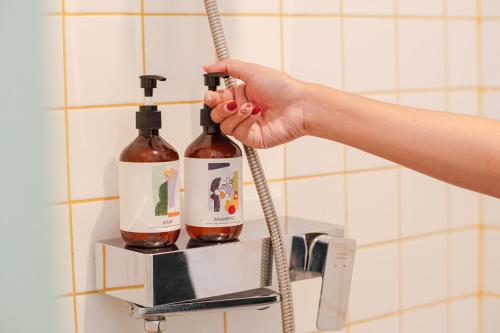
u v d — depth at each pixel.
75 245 1.18
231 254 1.16
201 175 1.16
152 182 1.11
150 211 1.12
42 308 0.96
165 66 1.25
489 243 1.74
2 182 0.95
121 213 1.14
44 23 1.13
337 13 1.46
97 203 1.20
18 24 0.95
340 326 1.28
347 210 1.51
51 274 1.02
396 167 1.58
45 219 0.98
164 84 1.25
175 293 1.10
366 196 1.54
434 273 1.67
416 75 1.60
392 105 1.13
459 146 1.07
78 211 1.18
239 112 1.11
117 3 1.20
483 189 1.08
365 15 1.50
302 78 1.42
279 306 1.40
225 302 1.16
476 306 1.75
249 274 1.18
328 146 1.47
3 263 0.94
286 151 1.41
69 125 1.17
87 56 1.18
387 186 1.57
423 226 1.64
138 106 1.23
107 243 1.17
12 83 0.96
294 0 1.40
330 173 1.47
